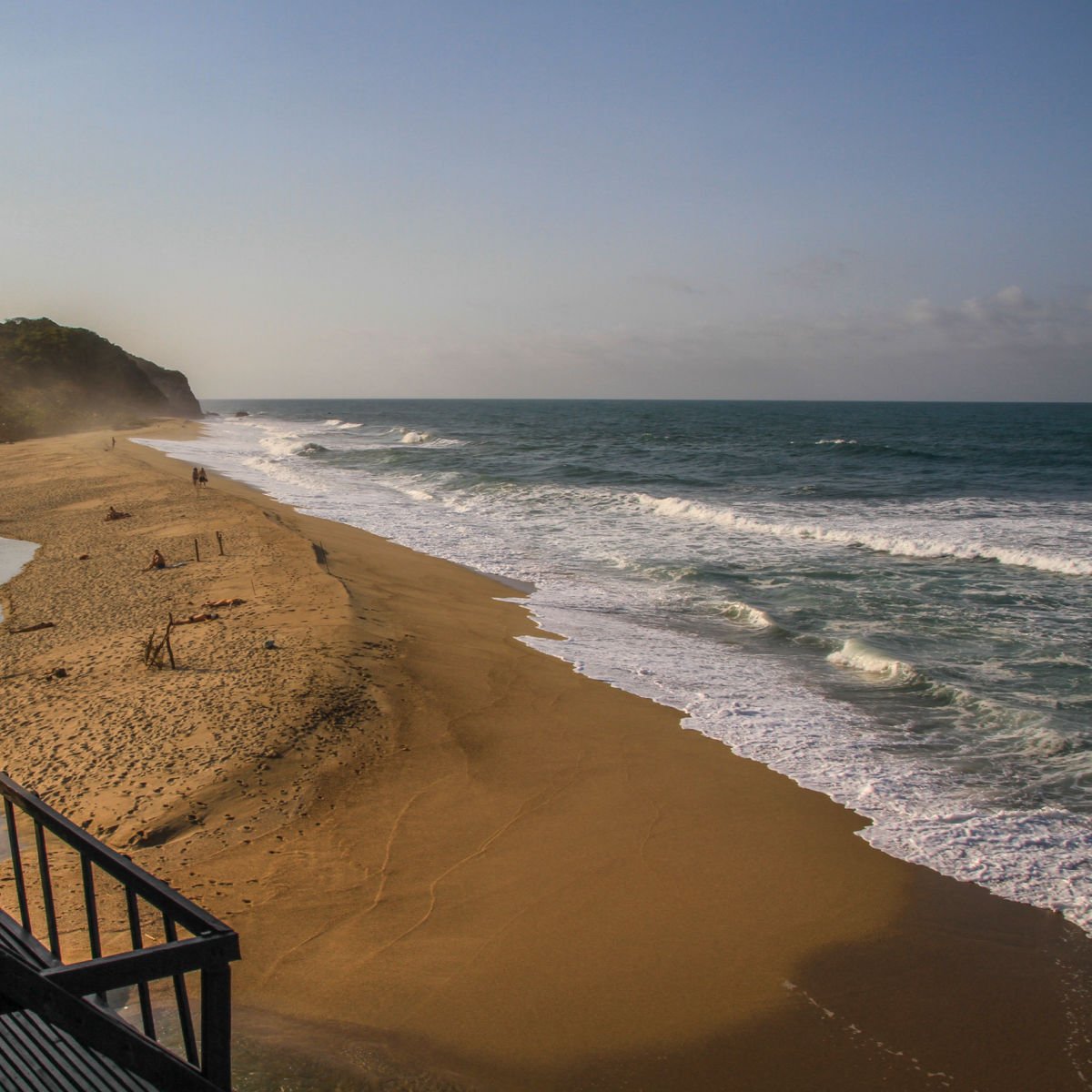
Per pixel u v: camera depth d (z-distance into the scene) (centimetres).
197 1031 502
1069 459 5512
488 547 2469
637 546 2477
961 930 717
